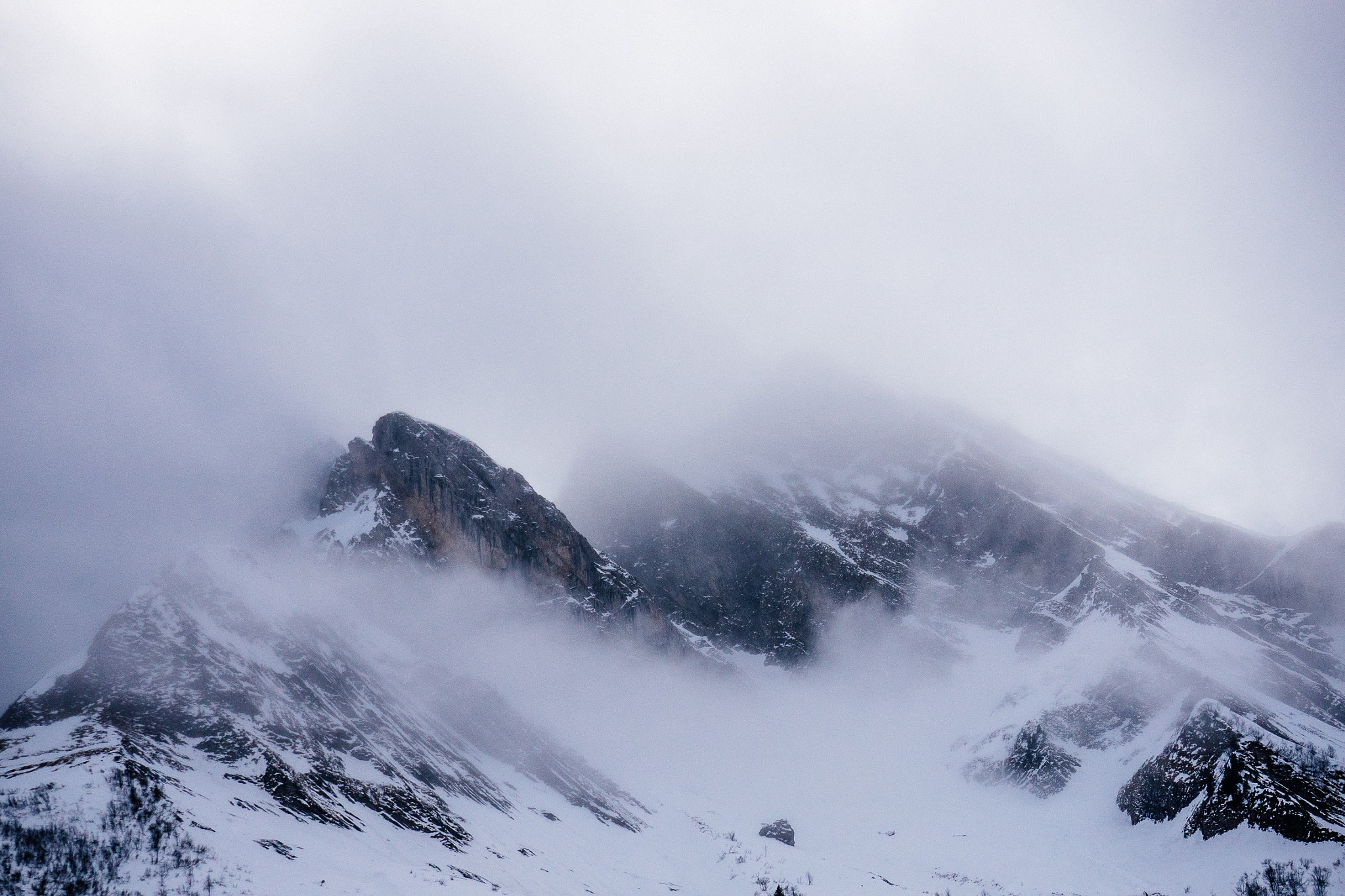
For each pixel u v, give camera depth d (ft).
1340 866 289.94
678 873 301.84
